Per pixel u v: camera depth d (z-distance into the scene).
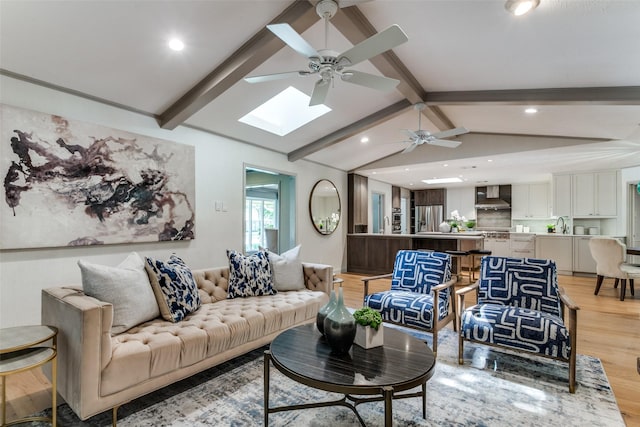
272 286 3.24
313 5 2.20
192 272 2.95
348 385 1.47
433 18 2.41
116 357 1.76
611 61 2.68
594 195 6.73
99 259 3.15
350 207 7.35
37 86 2.75
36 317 2.73
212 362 2.23
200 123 4.01
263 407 2.00
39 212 2.72
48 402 2.07
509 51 2.72
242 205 4.68
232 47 2.77
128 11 2.24
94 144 3.07
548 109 3.91
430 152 6.21
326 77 2.37
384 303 2.96
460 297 2.62
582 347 2.97
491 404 2.04
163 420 1.88
